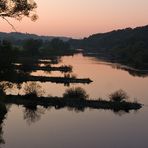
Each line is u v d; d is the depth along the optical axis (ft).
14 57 236.02
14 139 159.53
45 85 325.21
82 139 164.25
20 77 317.22
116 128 184.14
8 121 187.42
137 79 392.88
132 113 217.15
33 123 185.78
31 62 552.00
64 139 162.91
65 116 204.33
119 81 370.73
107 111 220.23
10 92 256.32
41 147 150.82
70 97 240.53
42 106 227.61
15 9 176.14
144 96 276.82
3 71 231.71
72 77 370.53
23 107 220.23
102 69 499.10
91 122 193.77
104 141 162.61
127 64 595.06
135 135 173.17
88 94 264.52
